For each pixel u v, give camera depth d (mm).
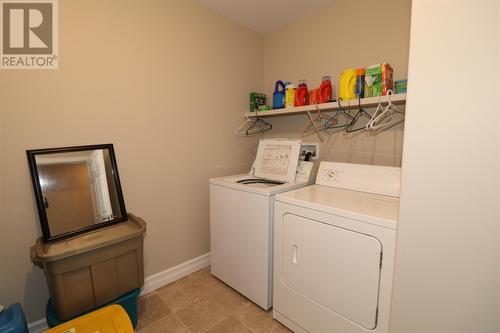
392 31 1686
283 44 2367
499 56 730
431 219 896
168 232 1936
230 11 2098
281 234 1481
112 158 1574
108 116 1572
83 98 1471
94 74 1501
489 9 738
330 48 2018
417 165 913
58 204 1368
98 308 1295
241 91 2359
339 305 1236
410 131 920
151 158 1794
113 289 1336
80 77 1452
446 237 870
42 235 1337
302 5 2006
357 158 1914
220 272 1950
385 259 1065
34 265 1363
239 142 2383
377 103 1572
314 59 2133
